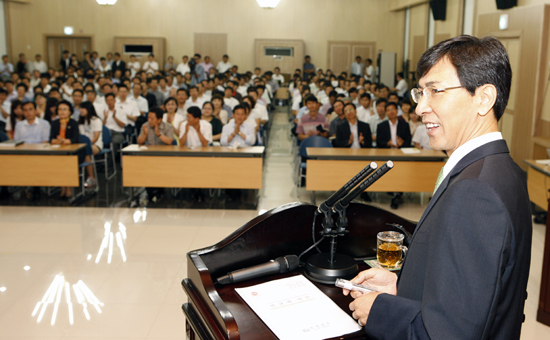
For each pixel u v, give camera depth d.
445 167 0.95
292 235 1.35
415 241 0.92
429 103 0.91
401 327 0.85
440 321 0.78
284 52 15.36
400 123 5.46
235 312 1.10
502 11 7.29
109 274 3.30
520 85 6.71
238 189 5.26
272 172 6.55
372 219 1.45
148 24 15.22
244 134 5.51
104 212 4.73
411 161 4.89
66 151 4.84
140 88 8.13
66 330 2.58
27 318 2.70
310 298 1.16
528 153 6.50
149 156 4.96
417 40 12.95
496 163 0.84
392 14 15.10
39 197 5.18
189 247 3.84
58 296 2.97
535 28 6.27
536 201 4.43
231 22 15.30
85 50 15.38
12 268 3.37
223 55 15.27
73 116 6.66
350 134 5.55
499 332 0.85
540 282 2.98
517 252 0.81
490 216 0.77
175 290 3.09
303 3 15.22
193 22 15.30
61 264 3.46
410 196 5.59
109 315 2.75
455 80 0.87
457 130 0.90
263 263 1.29
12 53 14.51
